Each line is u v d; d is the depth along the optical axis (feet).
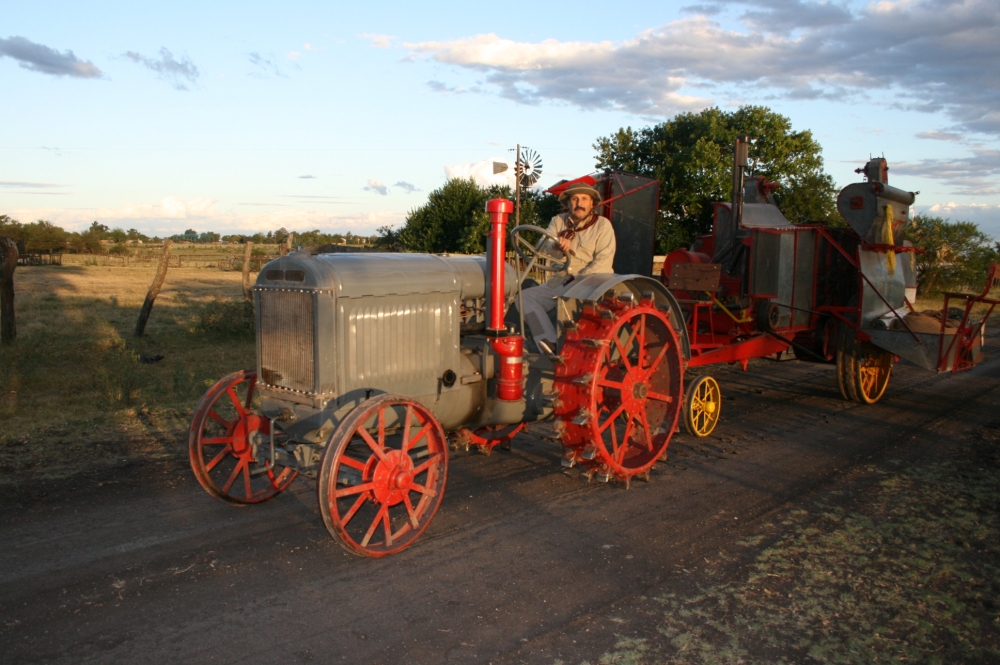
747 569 12.19
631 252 26.91
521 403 15.78
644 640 9.84
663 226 82.99
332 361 12.63
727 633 10.05
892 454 19.80
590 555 12.69
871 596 11.27
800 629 10.20
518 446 19.83
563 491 16.16
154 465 17.31
